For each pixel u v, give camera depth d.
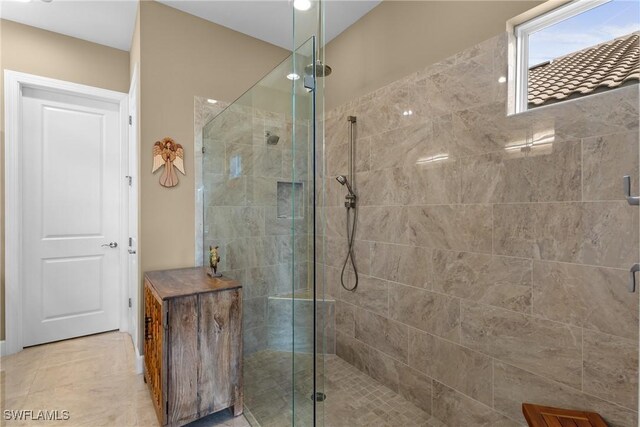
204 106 2.50
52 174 2.76
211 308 1.76
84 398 1.99
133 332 2.74
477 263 1.67
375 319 2.30
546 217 1.40
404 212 2.08
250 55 2.74
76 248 2.88
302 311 1.54
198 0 2.29
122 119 2.99
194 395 1.72
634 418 1.17
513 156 1.52
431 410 1.90
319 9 1.52
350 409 1.96
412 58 2.02
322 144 1.71
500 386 1.57
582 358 1.30
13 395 2.02
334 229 2.69
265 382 1.80
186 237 2.43
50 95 2.74
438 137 1.86
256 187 1.89
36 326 2.70
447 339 1.81
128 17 2.47
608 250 1.23
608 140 1.23
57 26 2.60
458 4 1.75
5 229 2.51
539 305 1.43
